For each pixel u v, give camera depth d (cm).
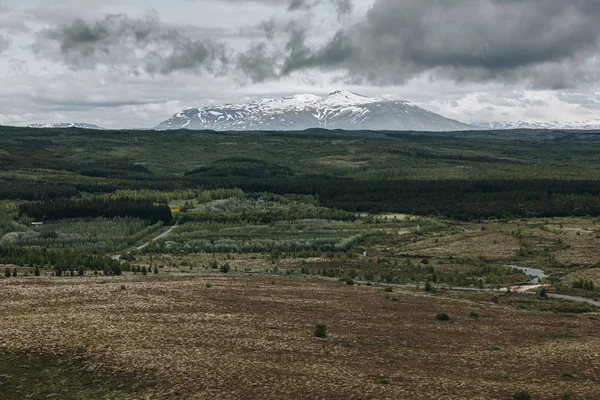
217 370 5678
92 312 8194
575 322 9575
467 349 7475
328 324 8506
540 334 8612
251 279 13300
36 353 6006
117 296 9706
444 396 5347
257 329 7706
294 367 5959
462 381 5906
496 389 5675
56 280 12181
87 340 6397
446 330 8644
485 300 11731
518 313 10356
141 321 7681
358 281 13975
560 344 7850
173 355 6056
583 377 6325
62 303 8994
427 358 6925
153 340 6606
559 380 6166
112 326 7125
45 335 6525
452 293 12394
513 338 8269
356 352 6906
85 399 5138
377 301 10881
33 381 5459
